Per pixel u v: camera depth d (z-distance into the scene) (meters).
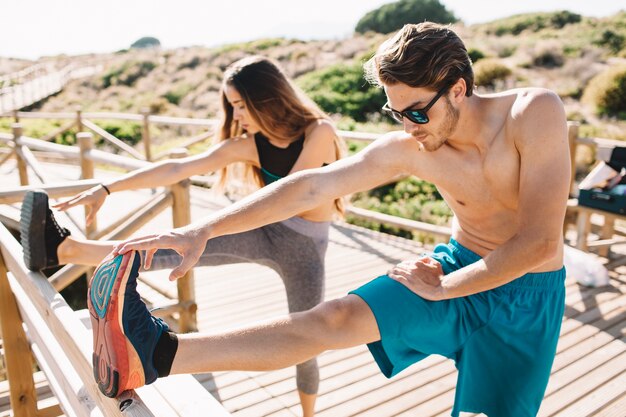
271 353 1.35
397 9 37.06
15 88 28.03
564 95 18.05
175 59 33.12
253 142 2.36
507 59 22.62
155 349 1.21
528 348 1.66
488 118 1.53
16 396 2.50
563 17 29.66
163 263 1.97
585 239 4.86
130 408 1.13
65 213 5.78
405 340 1.52
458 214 1.73
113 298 1.14
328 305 1.50
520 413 1.72
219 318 3.92
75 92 29.03
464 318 1.60
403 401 2.81
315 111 2.29
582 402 2.78
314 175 1.68
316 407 2.76
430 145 1.49
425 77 1.35
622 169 4.52
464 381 1.67
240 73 2.18
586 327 3.64
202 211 6.95
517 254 1.40
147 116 8.15
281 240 2.16
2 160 7.24
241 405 2.81
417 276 1.59
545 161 1.39
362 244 5.70
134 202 7.59
